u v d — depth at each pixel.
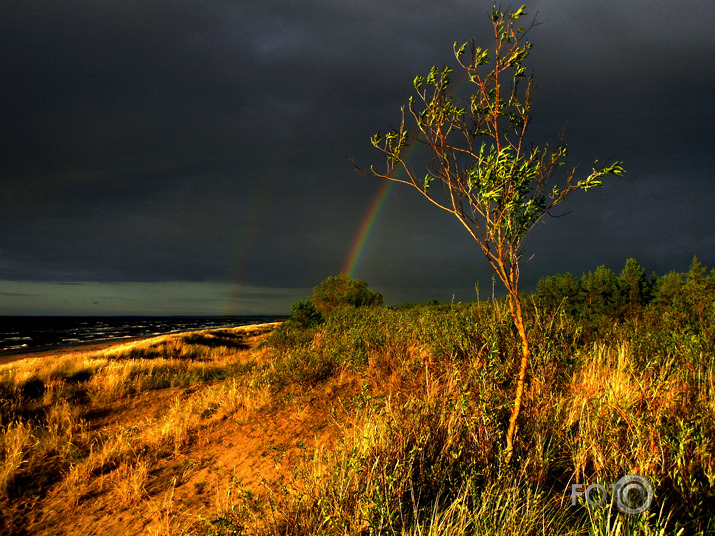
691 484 2.34
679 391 3.35
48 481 4.92
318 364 7.08
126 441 5.64
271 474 4.12
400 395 4.68
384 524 2.38
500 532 2.21
